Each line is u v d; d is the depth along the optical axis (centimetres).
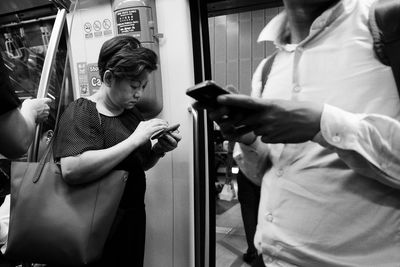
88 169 109
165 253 186
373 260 55
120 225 124
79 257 108
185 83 181
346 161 53
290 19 70
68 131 113
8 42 205
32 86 208
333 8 60
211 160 188
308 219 60
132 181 128
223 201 478
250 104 49
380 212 55
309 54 64
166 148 144
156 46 179
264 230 68
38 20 197
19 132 98
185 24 180
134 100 126
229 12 211
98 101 131
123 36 124
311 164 61
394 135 49
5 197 171
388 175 51
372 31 54
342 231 57
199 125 180
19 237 111
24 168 117
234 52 530
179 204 184
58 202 111
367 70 56
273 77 72
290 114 50
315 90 61
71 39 195
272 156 72
